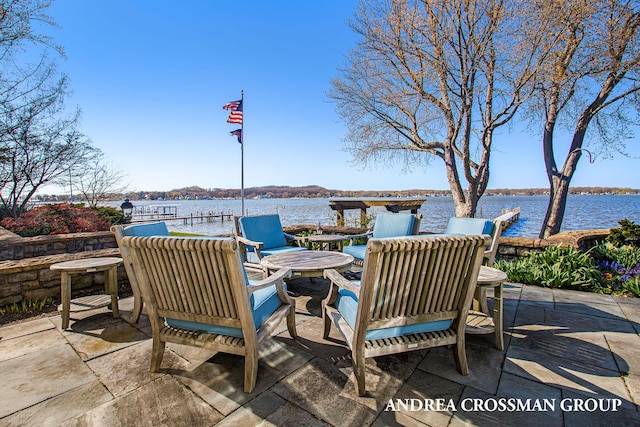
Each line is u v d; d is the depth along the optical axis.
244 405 1.56
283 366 1.94
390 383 1.76
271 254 3.72
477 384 1.75
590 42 5.62
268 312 1.99
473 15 5.75
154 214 29.44
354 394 1.66
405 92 7.95
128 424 1.43
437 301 1.72
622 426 1.40
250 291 1.69
